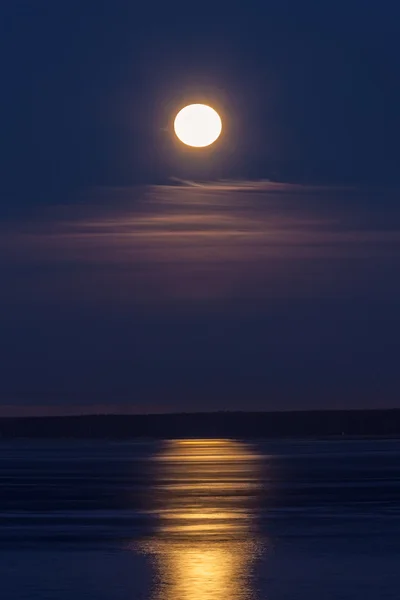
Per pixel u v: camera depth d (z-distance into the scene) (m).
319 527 124.12
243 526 125.62
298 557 100.69
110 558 101.31
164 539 114.25
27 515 141.62
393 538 113.56
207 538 114.56
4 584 88.69
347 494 170.25
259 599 81.31
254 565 96.25
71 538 116.44
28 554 104.69
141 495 170.88
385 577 90.25
